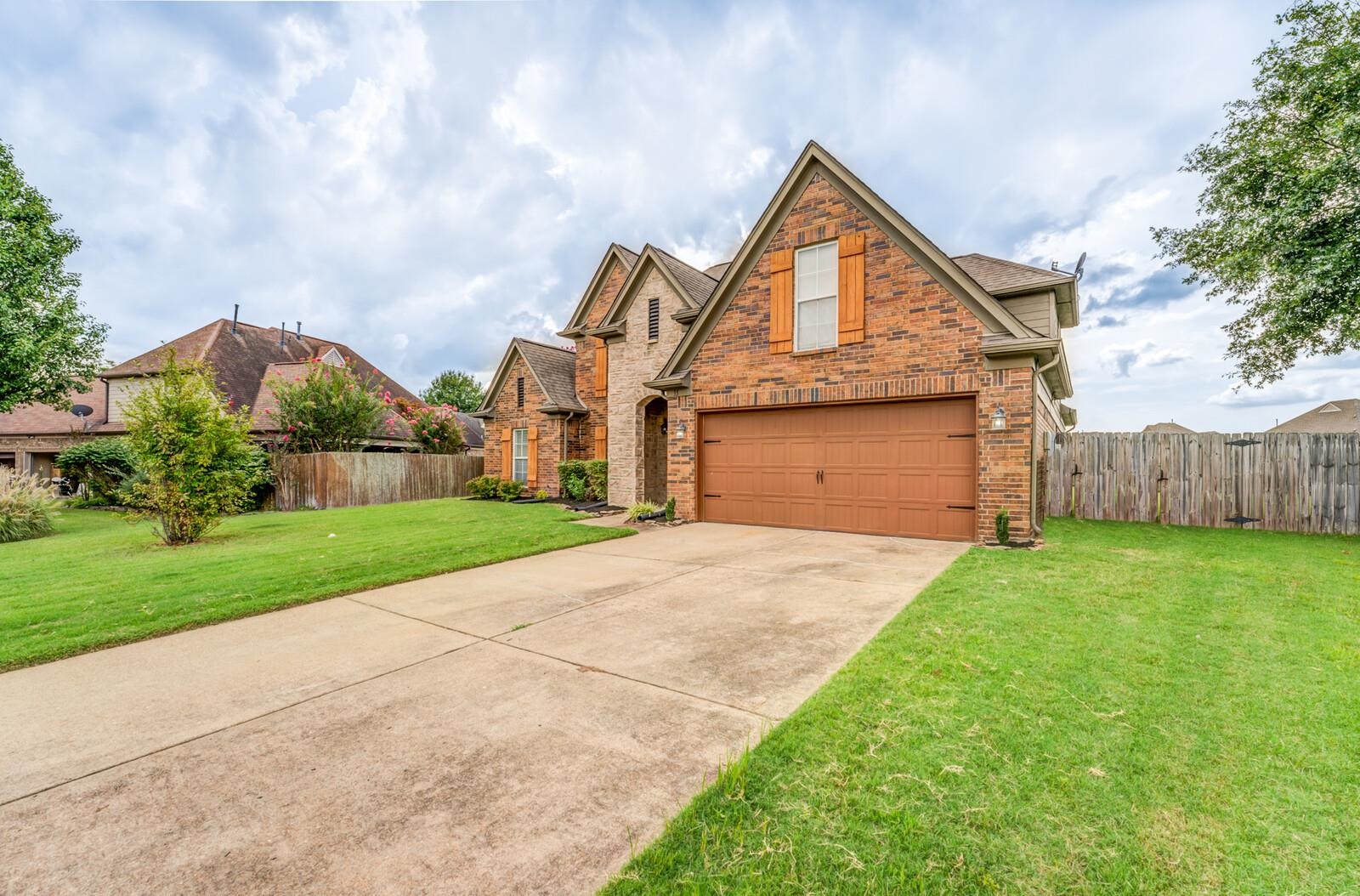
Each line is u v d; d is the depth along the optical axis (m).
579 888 1.94
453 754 2.84
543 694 3.52
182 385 10.09
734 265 10.63
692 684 3.61
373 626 4.99
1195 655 3.82
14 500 12.12
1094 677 3.49
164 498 9.73
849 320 9.40
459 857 2.11
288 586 6.32
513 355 19.03
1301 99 11.20
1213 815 2.22
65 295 17.33
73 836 2.28
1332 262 10.07
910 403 9.04
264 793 2.55
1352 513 9.05
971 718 3.00
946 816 2.23
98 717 3.33
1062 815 2.23
